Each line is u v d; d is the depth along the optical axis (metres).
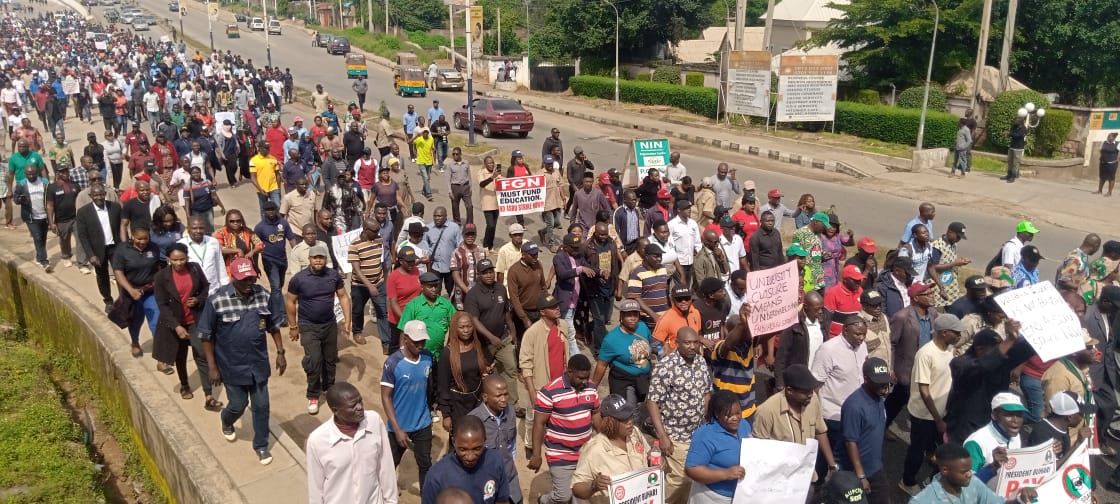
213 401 8.70
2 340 13.30
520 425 8.33
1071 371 7.27
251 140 23.17
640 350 7.21
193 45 70.19
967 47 30.45
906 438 8.46
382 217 10.79
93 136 17.16
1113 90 31.50
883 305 8.42
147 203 11.61
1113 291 7.89
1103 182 21.11
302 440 8.33
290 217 12.41
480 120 30.16
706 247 9.95
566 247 9.41
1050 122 25.53
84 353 11.69
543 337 7.23
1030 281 9.96
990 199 20.45
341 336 11.03
